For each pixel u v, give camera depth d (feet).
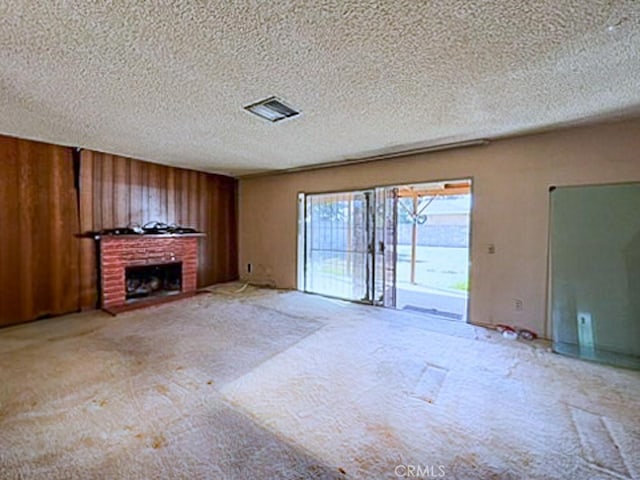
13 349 10.30
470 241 13.21
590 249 10.24
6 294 12.64
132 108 9.24
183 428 6.50
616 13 5.05
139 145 13.60
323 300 17.04
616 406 7.27
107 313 14.39
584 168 10.75
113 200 15.79
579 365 9.39
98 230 15.29
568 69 6.91
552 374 8.82
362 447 6.00
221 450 5.90
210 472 5.39
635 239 9.59
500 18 5.21
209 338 11.41
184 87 7.86
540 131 11.29
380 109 9.26
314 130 11.25
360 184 16.53
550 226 11.39
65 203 14.19
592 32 5.58
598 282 10.07
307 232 19.04
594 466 5.52
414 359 9.77
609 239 9.96
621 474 5.34
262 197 21.08
